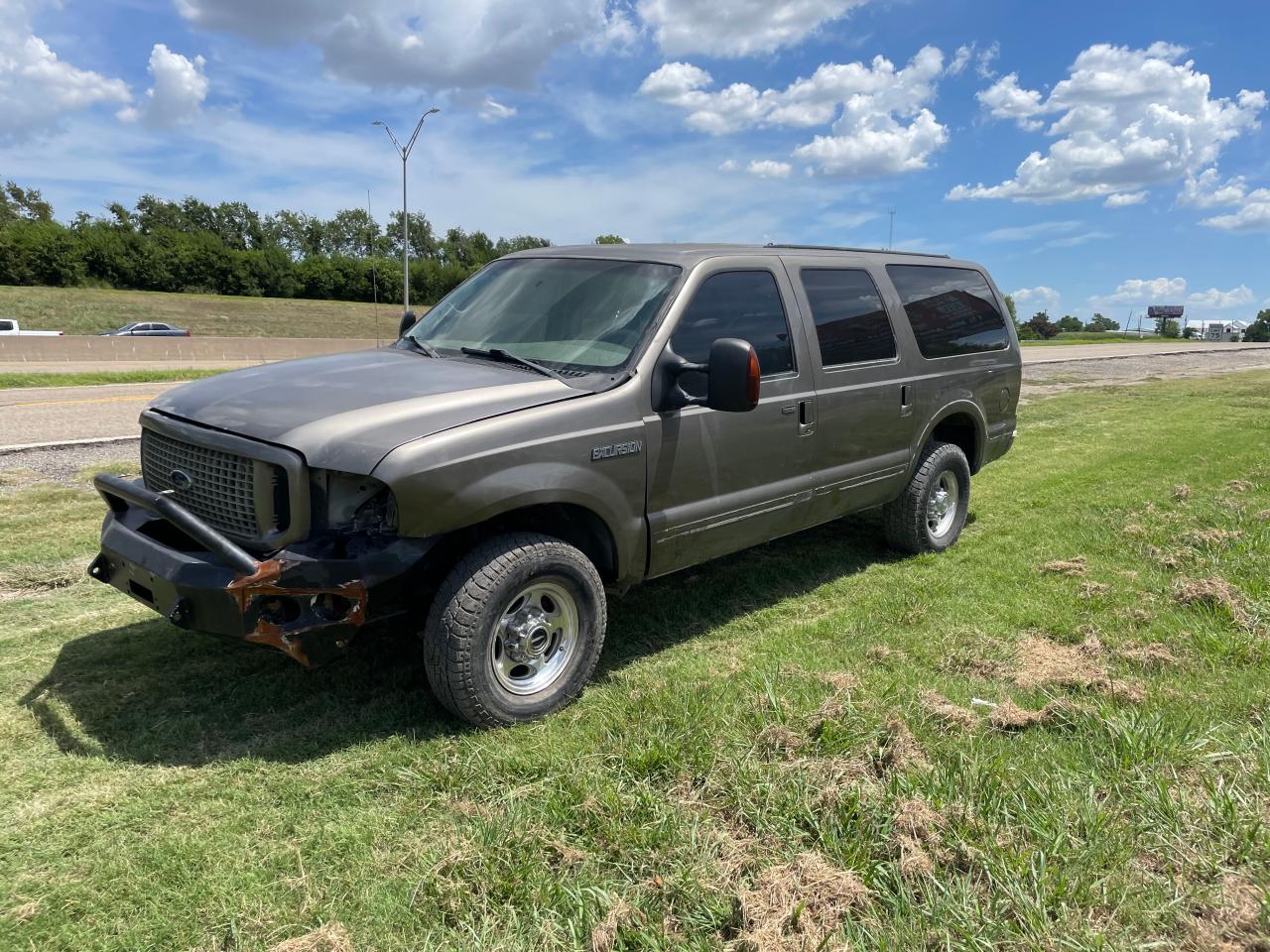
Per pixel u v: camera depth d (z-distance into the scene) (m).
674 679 3.95
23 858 2.67
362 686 3.88
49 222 77.31
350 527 3.25
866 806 2.83
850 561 6.02
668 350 4.05
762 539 4.80
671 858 2.63
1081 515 7.16
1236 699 3.71
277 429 3.26
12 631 4.47
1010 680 4.01
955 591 5.30
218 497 3.41
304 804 2.98
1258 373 24.31
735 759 3.15
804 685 3.83
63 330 52.44
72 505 6.96
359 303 80.69
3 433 10.70
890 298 5.63
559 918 2.40
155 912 2.45
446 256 116.12
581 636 3.76
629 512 3.92
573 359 4.05
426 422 3.32
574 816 2.84
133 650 4.25
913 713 3.53
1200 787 3.01
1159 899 2.46
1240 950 2.30
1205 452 10.11
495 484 3.38
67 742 3.36
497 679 3.53
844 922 2.38
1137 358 32.56
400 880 2.57
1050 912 2.42
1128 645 4.36
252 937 2.34
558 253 4.86
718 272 4.43
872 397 5.31
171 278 80.31
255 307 68.50
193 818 2.89
